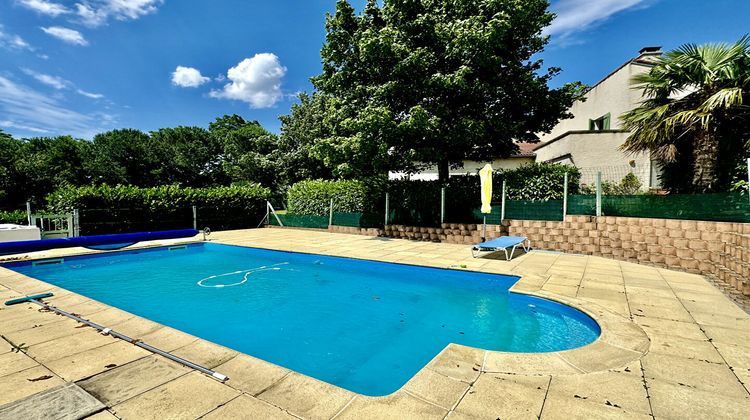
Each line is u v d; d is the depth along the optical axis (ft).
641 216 28.27
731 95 23.00
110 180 122.42
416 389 8.82
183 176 145.69
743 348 11.19
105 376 9.44
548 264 25.99
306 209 58.49
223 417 7.59
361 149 35.53
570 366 10.06
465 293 22.30
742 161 25.89
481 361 10.39
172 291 23.63
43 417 7.52
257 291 23.53
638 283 20.12
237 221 59.52
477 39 31.14
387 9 37.63
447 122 37.01
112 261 33.47
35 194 70.18
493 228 35.70
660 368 9.91
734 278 18.49
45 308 15.74
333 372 12.71
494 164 66.85
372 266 28.81
